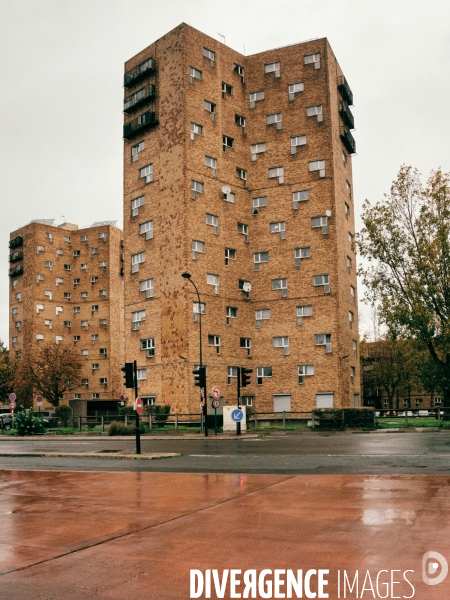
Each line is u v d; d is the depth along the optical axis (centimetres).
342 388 4566
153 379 4575
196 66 4778
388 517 880
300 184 4888
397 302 4191
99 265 8569
